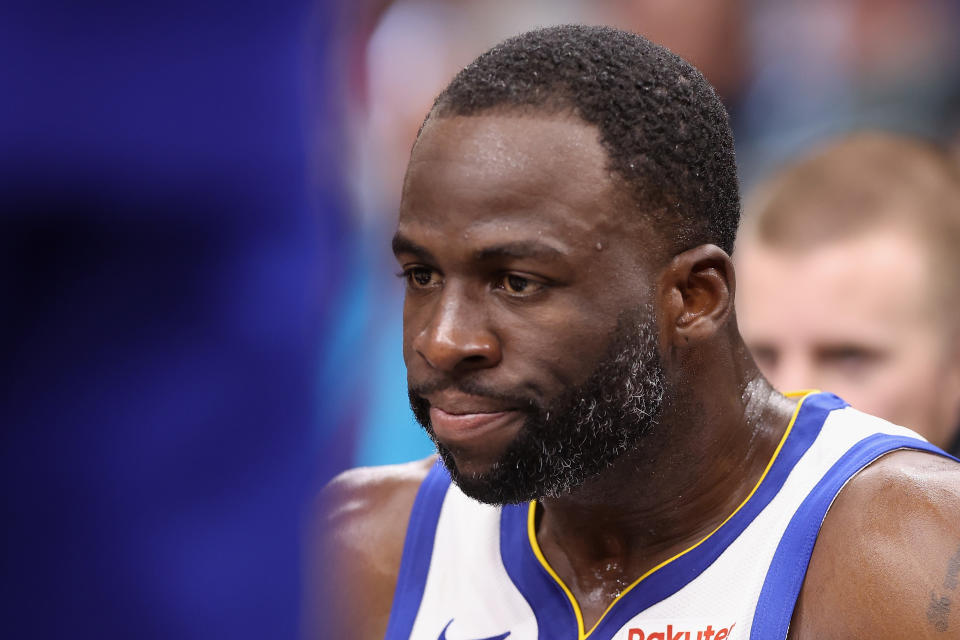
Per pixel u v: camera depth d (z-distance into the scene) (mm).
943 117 18781
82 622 3041
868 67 19031
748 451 6395
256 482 3123
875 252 9789
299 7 3104
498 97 5527
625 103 5562
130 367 3020
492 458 5535
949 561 5535
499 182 5352
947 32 18953
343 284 14398
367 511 7672
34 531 3002
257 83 3043
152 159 2965
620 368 5605
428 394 5551
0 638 3016
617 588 6512
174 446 3049
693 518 6320
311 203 3225
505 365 5422
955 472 6043
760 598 5965
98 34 2908
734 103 18703
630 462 6039
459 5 17250
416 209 5500
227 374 3078
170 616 3072
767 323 10031
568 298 5426
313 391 3221
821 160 10484
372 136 16734
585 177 5426
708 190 5863
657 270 5703
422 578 7137
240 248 3070
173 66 2967
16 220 2918
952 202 10062
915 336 9711
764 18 18797
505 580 6832
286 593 3166
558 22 17984
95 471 3012
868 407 9742
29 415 2977
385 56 16906
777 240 10133
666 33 18359
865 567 5719
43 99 2895
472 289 5434
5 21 2857
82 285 2975
